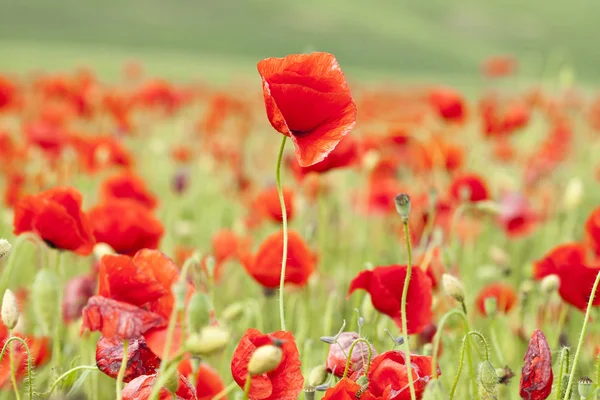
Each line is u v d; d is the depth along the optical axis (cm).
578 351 253
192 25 7519
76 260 587
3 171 769
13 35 6294
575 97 1593
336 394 238
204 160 945
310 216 651
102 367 248
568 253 351
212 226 777
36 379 349
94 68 3553
